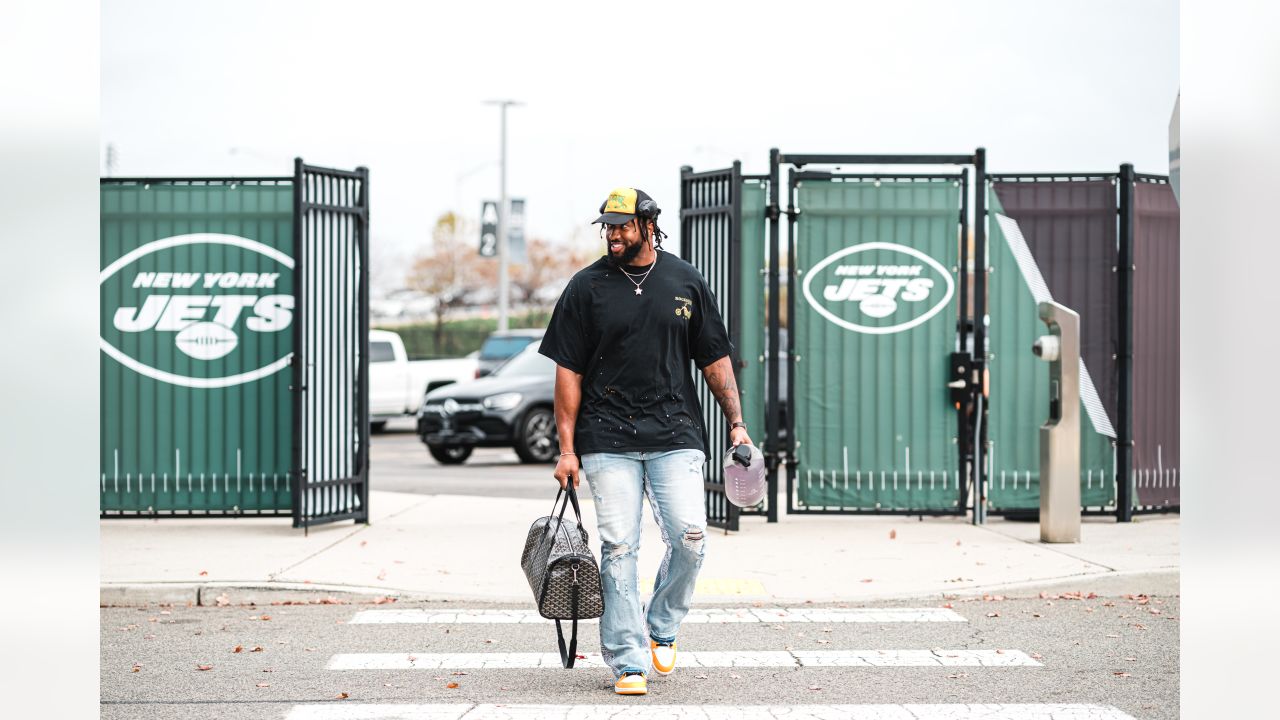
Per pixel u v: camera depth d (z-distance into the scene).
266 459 11.00
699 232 11.39
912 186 11.20
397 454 22.11
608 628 5.73
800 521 11.43
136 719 5.37
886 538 10.40
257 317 10.99
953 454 11.23
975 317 11.21
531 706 5.56
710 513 11.06
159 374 11.00
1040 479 10.15
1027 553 9.57
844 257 11.22
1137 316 11.50
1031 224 11.35
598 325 5.64
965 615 7.77
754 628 7.38
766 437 11.28
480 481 16.48
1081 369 11.47
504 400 19.09
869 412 11.25
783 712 5.45
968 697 5.75
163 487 11.03
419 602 8.25
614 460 5.64
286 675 6.21
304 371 10.82
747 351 11.23
